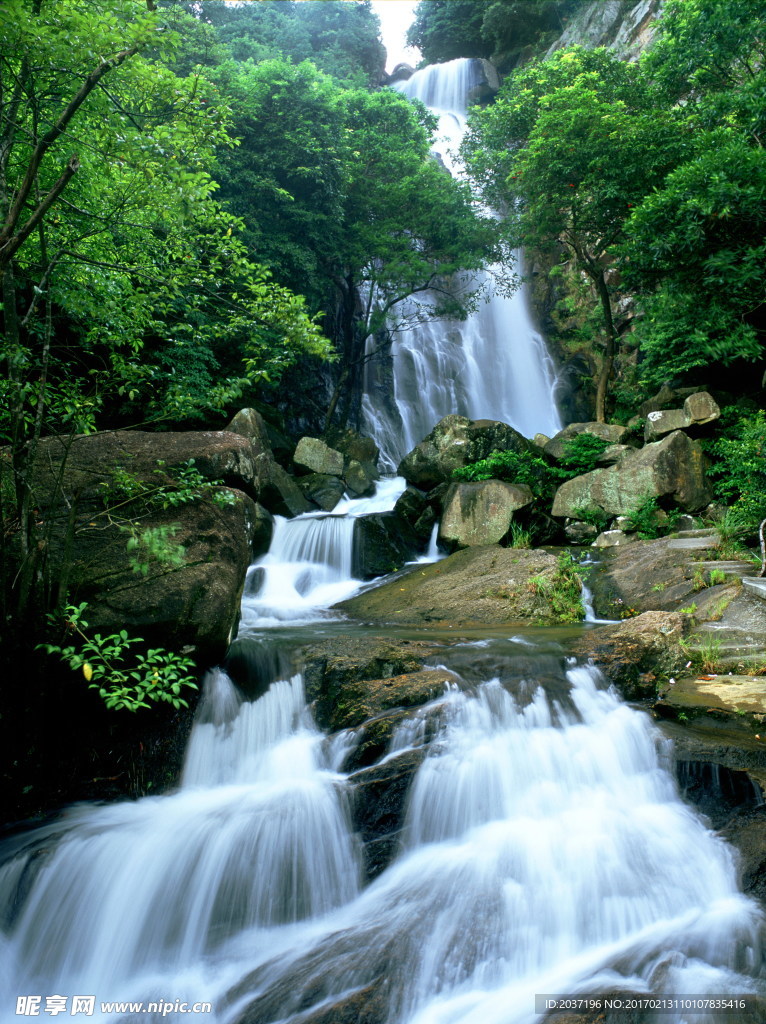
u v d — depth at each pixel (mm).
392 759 5039
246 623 9398
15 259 5152
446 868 4441
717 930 3721
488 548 11102
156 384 14828
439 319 25062
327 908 4473
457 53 40188
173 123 4855
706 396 12070
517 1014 3363
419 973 3666
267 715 5926
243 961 4062
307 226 17906
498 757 5176
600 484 12016
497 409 24078
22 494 4781
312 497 15078
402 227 19547
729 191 9938
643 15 24250
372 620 9633
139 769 5445
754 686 5934
